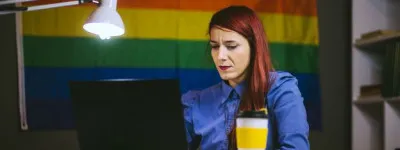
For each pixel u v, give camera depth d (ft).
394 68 6.36
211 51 4.53
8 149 7.04
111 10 3.87
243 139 2.81
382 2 7.50
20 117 7.06
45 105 7.10
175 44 7.46
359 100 7.22
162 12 7.46
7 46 7.13
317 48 7.91
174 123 2.81
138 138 2.91
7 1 3.31
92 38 7.25
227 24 4.31
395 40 6.70
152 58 7.39
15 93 7.11
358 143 7.38
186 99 4.52
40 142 7.12
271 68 4.27
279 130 3.85
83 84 2.93
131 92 2.84
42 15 7.14
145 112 2.85
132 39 7.35
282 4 7.84
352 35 7.39
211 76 7.46
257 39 4.27
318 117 7.83
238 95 4.25
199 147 4.38
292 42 7.82
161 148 2.87
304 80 7.79
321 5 8.20
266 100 4.06
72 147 7.18
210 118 4.33
